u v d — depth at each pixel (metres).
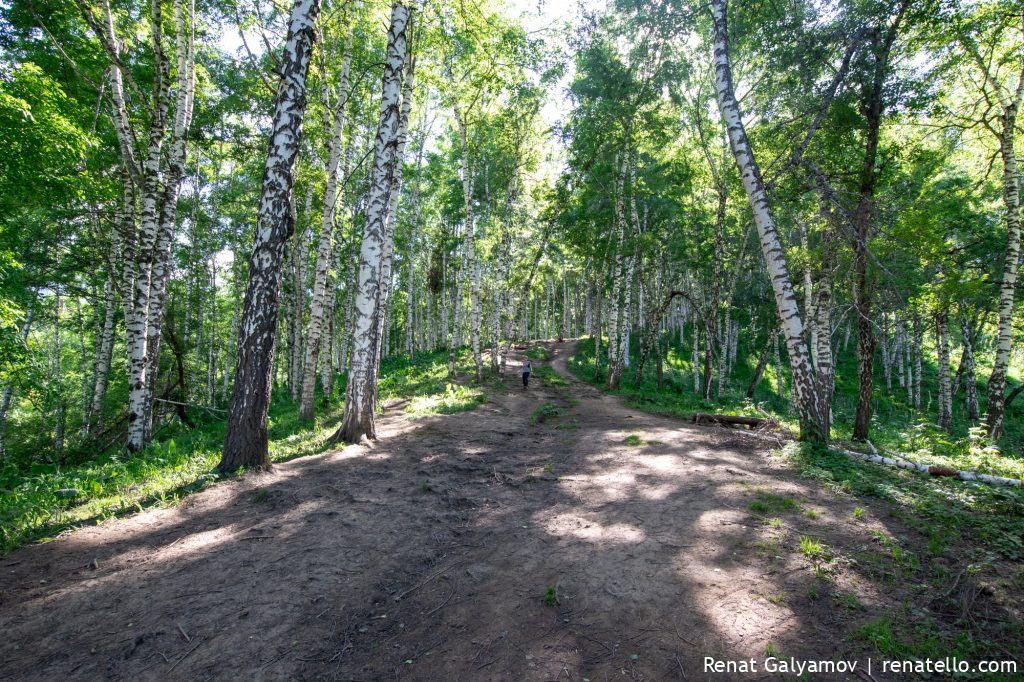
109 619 3.64
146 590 4.04
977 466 8.20
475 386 19.84
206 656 3.25
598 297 26.91
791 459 8.29
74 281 21.20
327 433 11.12
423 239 35.19
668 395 22.98
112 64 11.20
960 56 12.50
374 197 9.88
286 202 7.44
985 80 13.24
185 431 18.92
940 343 20.31
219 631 3.52
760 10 11.66
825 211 10.97
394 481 7.18
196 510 5.84
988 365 34.38
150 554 4.68
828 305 12.78
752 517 5.43
